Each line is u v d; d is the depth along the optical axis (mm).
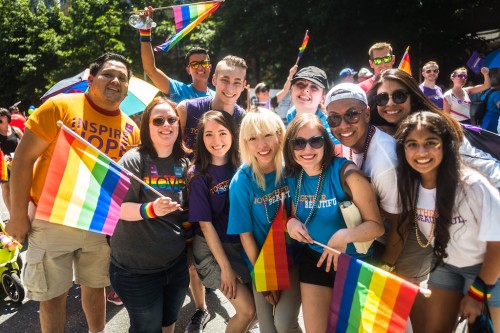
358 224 2438
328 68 15992
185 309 4012
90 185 2566
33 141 2773
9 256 4180
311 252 2619
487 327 2273
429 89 6734
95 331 3285
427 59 15391
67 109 2893
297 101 3844
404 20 14398
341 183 2461
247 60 18188
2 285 4410
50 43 22266
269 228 2773
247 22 16531
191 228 2998
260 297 2791
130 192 2686
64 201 2506
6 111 6789
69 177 2535
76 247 2986
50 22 26250
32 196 2912
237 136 2924
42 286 2893
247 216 2730
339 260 2391
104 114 3074
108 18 17828
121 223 2664
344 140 2637
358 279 2326
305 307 2600
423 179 2436
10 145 6895
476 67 8172
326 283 2570
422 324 2811
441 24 14969
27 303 4207
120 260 2686
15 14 26062
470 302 2344
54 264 2904
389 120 2898
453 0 14469
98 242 3074
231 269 2826
